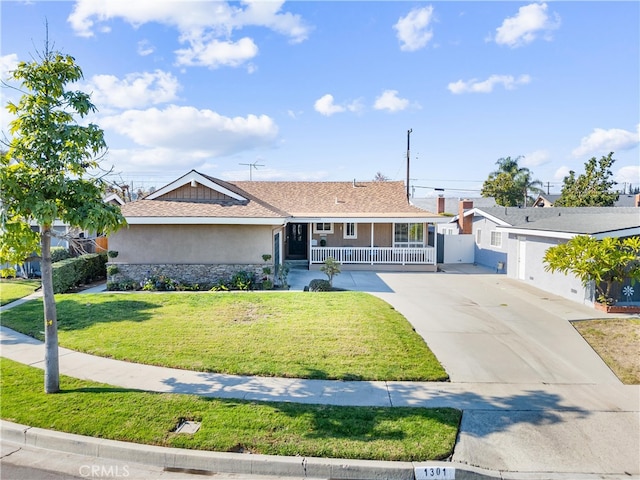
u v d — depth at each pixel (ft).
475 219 87.30
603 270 39.42
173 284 52.01
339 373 24.21
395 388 22.50
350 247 74.43
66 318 35.45
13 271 23.90
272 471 15.76
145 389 21.84
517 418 19.39
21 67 19.74
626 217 54.34
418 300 45.47
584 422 19.12
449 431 17.79
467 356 27.71
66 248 64.54
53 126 20.02
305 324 33.58
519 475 15.40
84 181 21.34
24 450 17.30
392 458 15.96
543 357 27.71
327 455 16.12
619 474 15.53
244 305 39.73
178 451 16.35
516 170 161.58
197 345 28.68
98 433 17.53
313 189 88.33
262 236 53.52
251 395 21.26
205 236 53.62
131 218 51.13
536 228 54.95
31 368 24.93
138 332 31.53
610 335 32.30
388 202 83.30
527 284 57.47
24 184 19.89
